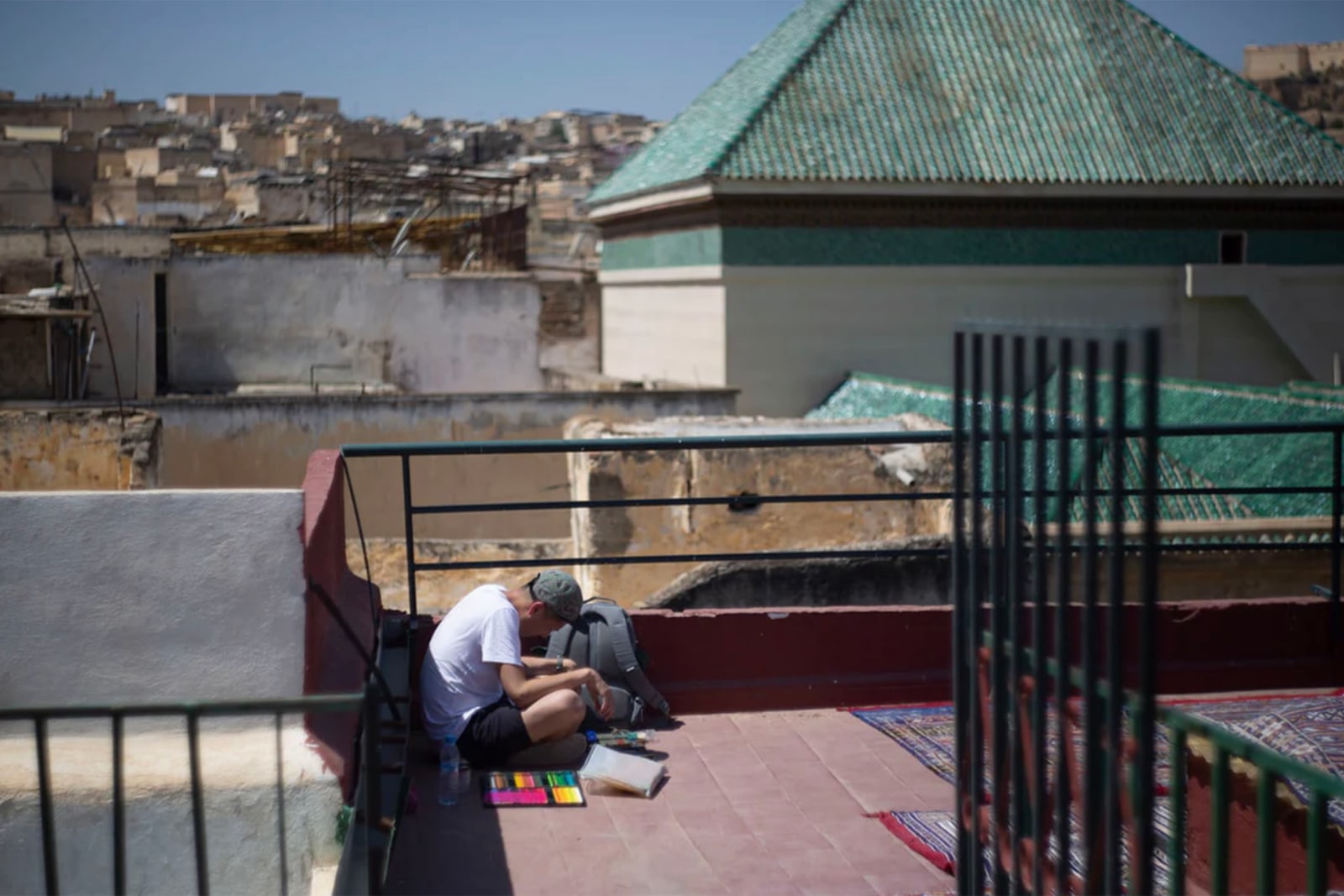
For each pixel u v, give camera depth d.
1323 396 17.42
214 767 4.90
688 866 4.91
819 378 25.75
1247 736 4.80
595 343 35.19
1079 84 27.83
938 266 25.98
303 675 5.00
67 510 4.90
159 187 63.16
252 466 19.56
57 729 4.96
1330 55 73.25
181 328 27.88
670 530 14.41
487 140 116.06
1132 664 7.01
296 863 4.88
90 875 4.82
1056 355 3.69
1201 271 26.83
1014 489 3.33
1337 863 4.35
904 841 5.09
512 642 5.70
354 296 28.45
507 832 5.17
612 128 147.12
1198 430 6.78
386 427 19.86
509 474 20.12
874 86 26.91
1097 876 3.12
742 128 25.64
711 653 6.64
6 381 21.45
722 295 25.39
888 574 10.19
